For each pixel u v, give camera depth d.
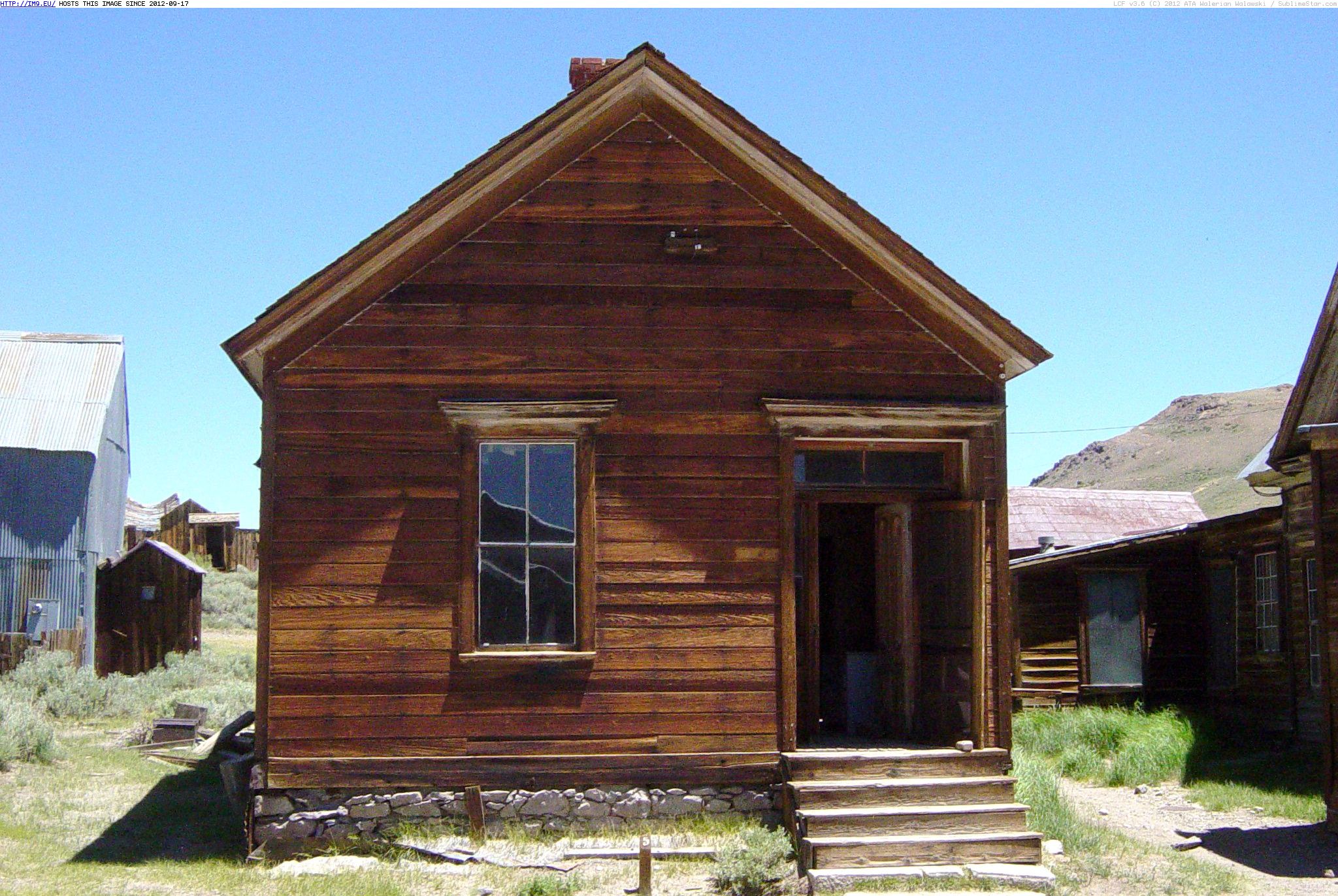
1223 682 21.34
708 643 11.23
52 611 27.77
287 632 10.92
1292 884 10.23
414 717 10.94
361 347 11.24
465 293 11.36
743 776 11.12
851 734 12.99
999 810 10.49
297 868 10.34
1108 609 22.33
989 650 11.36
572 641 11.20
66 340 31.77
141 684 24.53
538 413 11.19
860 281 11.71
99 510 29.56
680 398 11.43
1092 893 9.86
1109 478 139.12
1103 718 18.52
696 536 11.31
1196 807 14.03
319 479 11.09
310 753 10.83
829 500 11.98
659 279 11.52
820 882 9.66
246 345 11.03
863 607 14.30
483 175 11.21
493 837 10.87
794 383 11.54
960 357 11.76
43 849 11.00
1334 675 12.26
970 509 11.59
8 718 16.11
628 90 11.43
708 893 9.60
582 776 11.01
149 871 10.20
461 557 11.11
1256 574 19.83
